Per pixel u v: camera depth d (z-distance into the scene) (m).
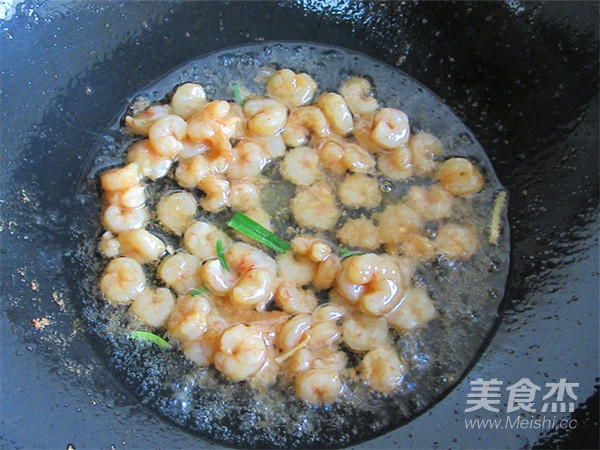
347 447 0.21
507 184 0.26
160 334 0.23
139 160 0.25
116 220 0.24
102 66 0.26
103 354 0.22
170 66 0.29
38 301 0.22
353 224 0.25
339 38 0.29
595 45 0.24
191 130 0.25
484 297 0.24
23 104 0.24
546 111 0.25
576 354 0.21
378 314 0.22
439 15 0.27
